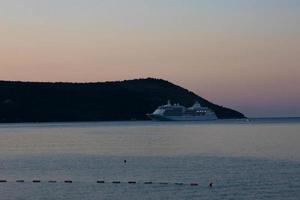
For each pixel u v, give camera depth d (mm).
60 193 60844
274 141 140750
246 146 123875
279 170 77125
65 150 119812
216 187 63625
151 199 57469
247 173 74312
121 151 114875
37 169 83000
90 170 80688
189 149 117938
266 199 56906
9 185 66625
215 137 166875
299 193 59594
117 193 60719
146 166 85062
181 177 71562
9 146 135250
